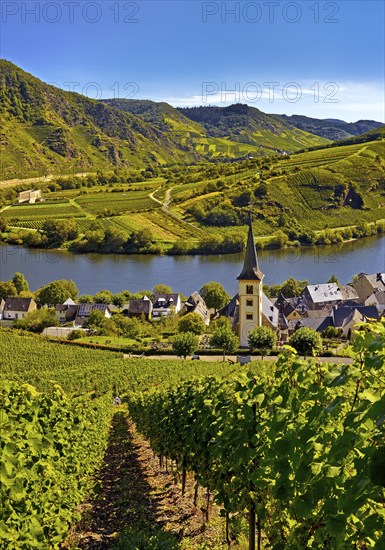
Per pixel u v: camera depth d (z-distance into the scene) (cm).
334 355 5947
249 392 786
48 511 958
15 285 10269
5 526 674
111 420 3684
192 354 6306
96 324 8331
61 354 6244
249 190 19362
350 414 473
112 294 9994
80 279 11512
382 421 421
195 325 7594
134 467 2041
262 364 5150
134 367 4997
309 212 18862
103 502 1446
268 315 7631
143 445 2659
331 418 559
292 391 631
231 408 886
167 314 9162
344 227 17812
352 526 497
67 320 8988
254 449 729
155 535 1061
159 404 1988
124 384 4509
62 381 4406
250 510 793
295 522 616
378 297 9256
